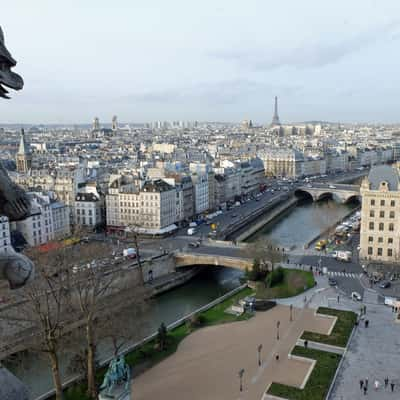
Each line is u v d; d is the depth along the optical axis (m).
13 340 139.00
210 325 166.62
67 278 151.25
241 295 198.50
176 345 150.50
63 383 129.38
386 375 125.06
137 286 191.38
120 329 147.00
